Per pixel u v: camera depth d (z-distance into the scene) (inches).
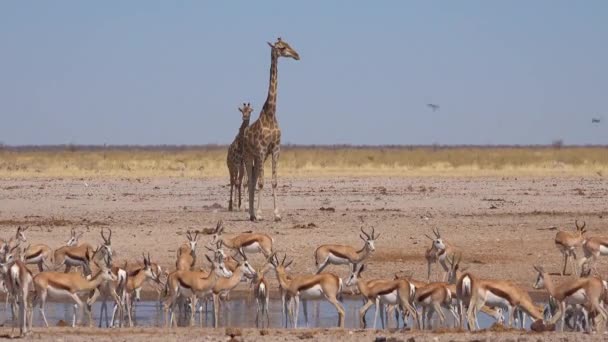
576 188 6441.9
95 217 4697.3
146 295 3142.2
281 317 2790.4
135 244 3841.0
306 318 2674.7
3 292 2918.3
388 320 2669.8
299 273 3363.7
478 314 2928.2
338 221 4480.8
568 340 2219.5
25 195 5841.5
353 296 3149.6
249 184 4542.3
